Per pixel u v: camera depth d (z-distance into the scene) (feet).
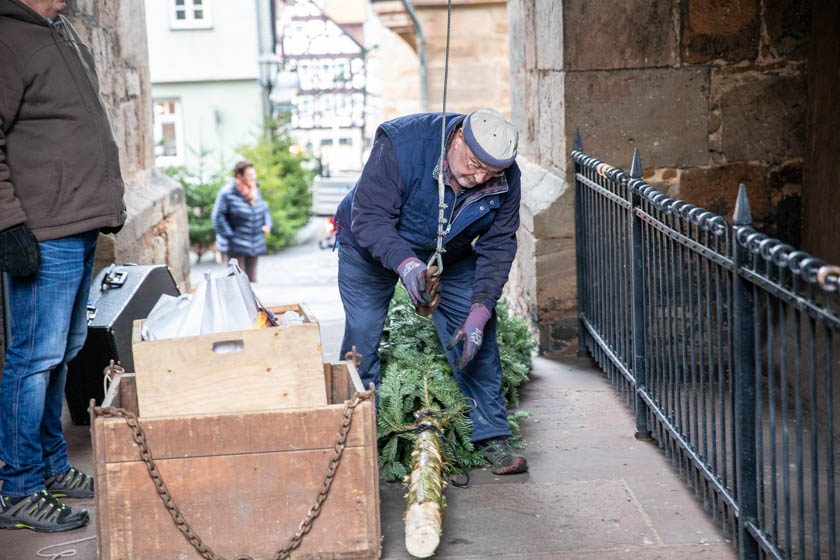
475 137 10.74
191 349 9.53
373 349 12.72
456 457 12.67
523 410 15.06
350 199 12.44
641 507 11.50
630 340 14.83
